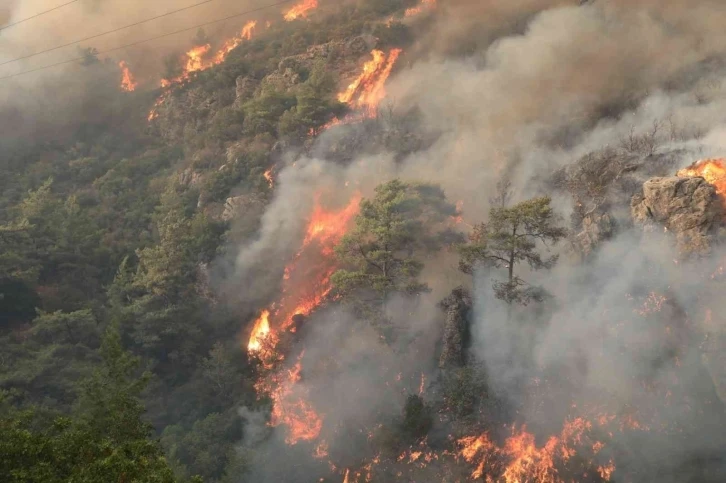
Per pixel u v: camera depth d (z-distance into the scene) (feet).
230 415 222.69
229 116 360.69
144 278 256.93
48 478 97.45
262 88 366.63
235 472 194.90
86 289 277.23
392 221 231.91
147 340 241.55
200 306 263.49
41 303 255.29
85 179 371.97
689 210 188.03
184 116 403.34
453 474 186.80
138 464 101.55
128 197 343.05
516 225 196.03
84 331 240.53
